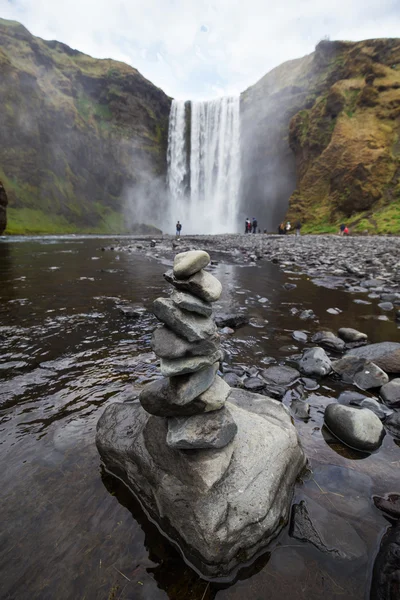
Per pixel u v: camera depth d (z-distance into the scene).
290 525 1.73
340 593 1.39
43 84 58.06
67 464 2.10
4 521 1.68
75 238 33.50
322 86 49.41
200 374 1.93
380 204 33.66
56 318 5.32
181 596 1.40
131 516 1.77
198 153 68.69
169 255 15.37
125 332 4.68
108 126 66.12
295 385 3.23
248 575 1.51
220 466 1.79
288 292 7.67
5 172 49.53
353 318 5.57
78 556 1.53
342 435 2.37
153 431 2.04
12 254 15.80
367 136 36.47
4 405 2.76
